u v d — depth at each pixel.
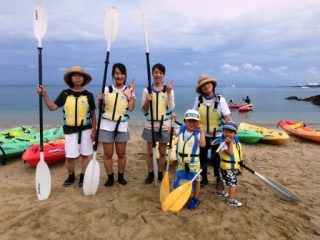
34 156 5.74
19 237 3.33
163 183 4.32
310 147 8.65
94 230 3.49
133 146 7.93
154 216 3.80
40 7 4.42
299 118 21.25
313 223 3.76
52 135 8.37
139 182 5.04
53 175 5.48
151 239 3.35
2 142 6.58
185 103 32.91
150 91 4.52
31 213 3.81
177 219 3.75
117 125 4.50
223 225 3.64
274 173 5.88
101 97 4.33
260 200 4.42
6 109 23.31
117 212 3.90
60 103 4.47
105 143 4.57
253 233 3.50
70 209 3.94
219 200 4.34
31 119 17.23
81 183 4.79
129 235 3.41
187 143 4.11
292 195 4.33
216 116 4.46
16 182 5.13
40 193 4.29
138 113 19.95
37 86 4.29
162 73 4.59
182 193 3.95
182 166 4.19
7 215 3.80
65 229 3.50
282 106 33.16
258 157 7.18
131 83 4.56
